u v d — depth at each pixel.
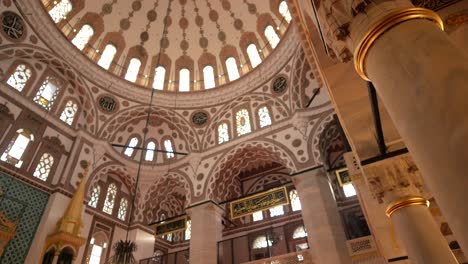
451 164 1.49
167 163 17.34
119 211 16.05
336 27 2.77
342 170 12.60
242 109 17.12
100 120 15.61
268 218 17.89
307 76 14.90
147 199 16.92
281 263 11.93
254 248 17.12
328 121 13.55
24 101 12.90
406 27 2.08
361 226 14.68
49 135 13.53
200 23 18.42
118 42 17.19
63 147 13.95
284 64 15.46
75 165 13.80
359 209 15.25
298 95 14.89
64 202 12.73
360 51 2.40
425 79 1.74
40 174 12.67
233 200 14.34
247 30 17.64
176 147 17.95
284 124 14.90
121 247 11.14
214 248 13.55
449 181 1.49
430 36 1.91
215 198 15.20
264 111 16.19
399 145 3.95
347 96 4.69
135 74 17.62
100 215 14.78
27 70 13.44
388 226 7.22
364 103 4.50
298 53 14.55
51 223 11.84
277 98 15.65
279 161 14.98
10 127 12.16
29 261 10.80
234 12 17.64
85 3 15.59
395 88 1.94
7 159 11.73
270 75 16.11
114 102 16.25
